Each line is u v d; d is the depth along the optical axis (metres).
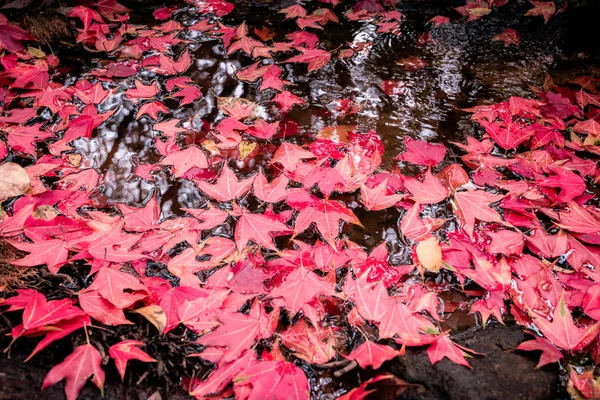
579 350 0.86
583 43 1.42
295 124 1.19
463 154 1.14
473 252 0.97
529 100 1.24
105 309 0.86
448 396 0.81
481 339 0.87
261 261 0.95
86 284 0.92
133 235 0.96
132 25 1.44
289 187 1.07
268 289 0.91
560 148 1.14
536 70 1.34
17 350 0.82
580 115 1.21
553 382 0.83
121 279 0.89
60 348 0.84
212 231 1.01
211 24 1.45
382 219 1.03
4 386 0.78
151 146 1.14
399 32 1.46
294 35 1.42
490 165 1.11
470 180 1.09
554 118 1.20
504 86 1.29
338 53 1.38
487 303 0.91
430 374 0.83
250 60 1.34
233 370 0.83
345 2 1.57
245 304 0.91
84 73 1.29
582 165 1.11
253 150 1.14
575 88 1.30
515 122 1.20
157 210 1.03
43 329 0.82
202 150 1.13
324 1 1.55
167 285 0.91
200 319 0.87
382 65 1.35
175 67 1.31
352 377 0.85
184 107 1.22
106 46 1.36
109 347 0.83
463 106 1.24
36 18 1.38
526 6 1.54
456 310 0.92
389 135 1.17
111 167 1.10
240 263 0.95
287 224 1.01
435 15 1.52
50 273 0.92
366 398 0.83
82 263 0.95
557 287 0.92
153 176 1.09
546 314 0.90
